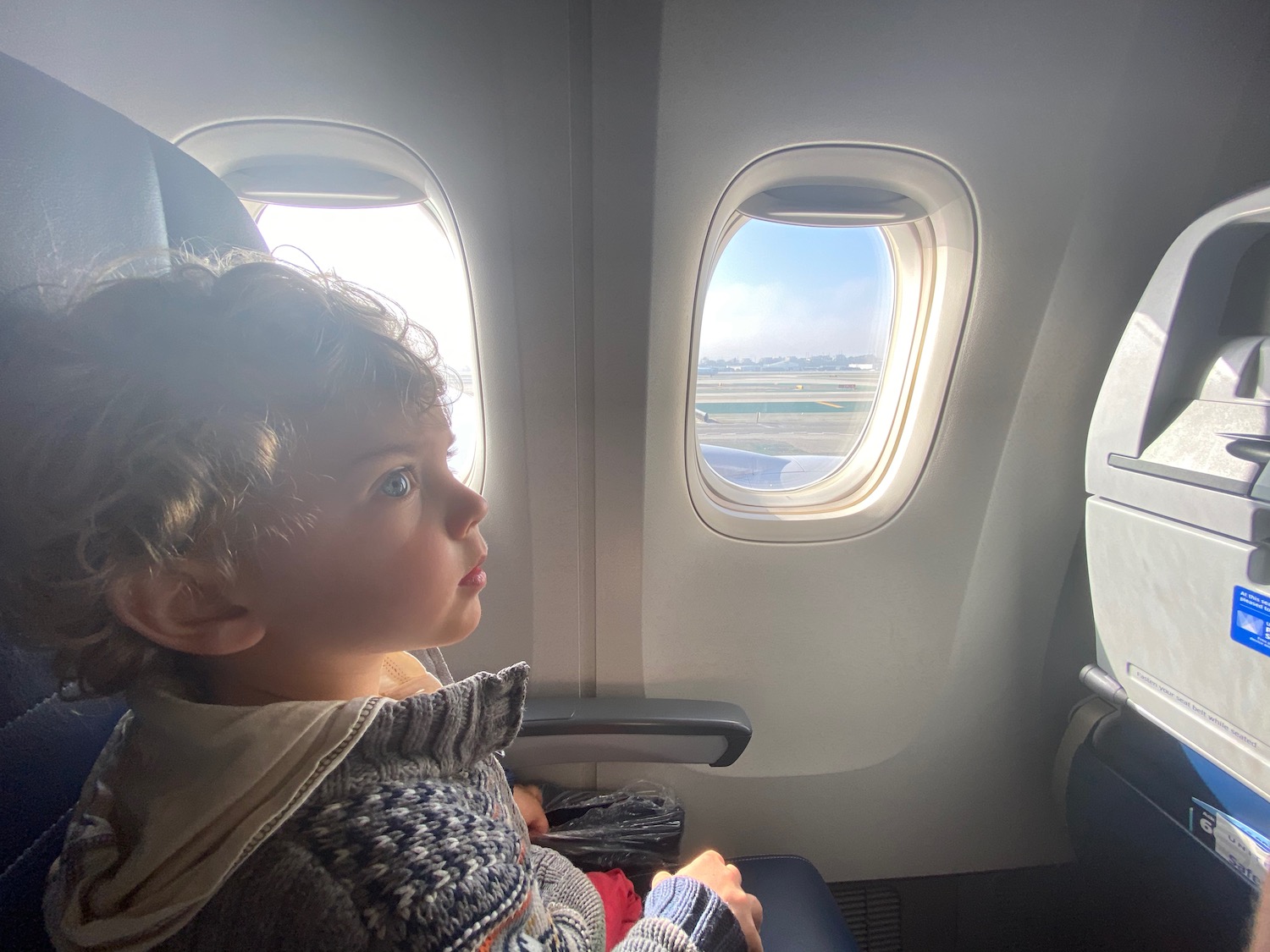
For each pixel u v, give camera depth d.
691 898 0.71
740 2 0.96
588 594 1.30
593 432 1.20
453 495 0.52
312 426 0.44
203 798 0.43
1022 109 1.06
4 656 0.50
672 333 1.15
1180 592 0.92
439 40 0.96
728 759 1.25
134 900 0.42
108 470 0.39
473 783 0.54
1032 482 1.31
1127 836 1.14
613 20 0.96
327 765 0.44
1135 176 1.12
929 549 1.34
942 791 1.46
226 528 0.41
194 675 0.51
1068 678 1.33
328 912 0.41
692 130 1.02
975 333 1.21
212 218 0.72
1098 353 1.24
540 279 1.10
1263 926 0.49
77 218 0.55
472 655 1.33
